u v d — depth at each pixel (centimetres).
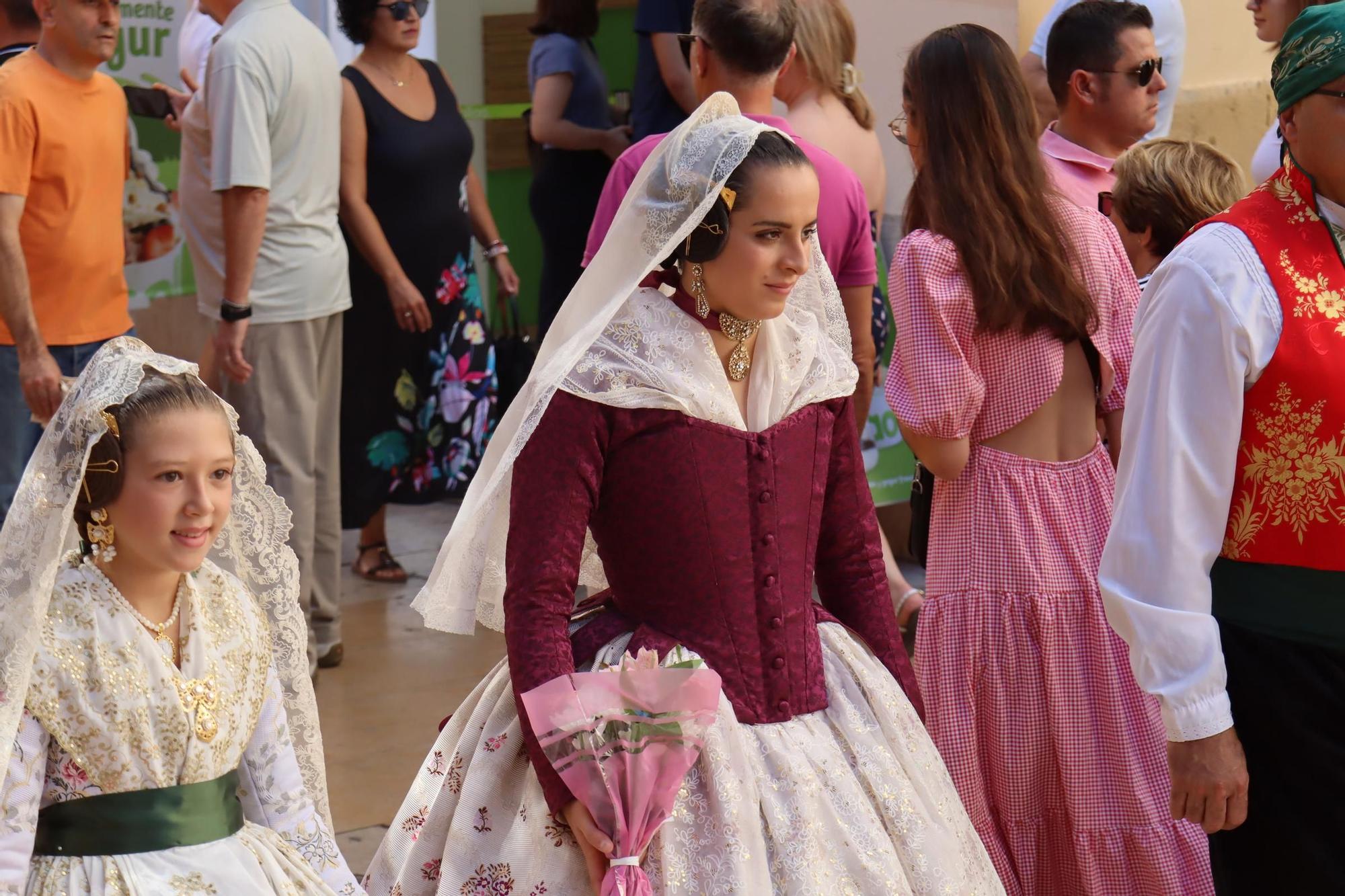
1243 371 279
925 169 383
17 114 523
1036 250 370
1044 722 374
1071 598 374
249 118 543
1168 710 280
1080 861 371
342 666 611
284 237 565
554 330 291
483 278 920
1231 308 277
